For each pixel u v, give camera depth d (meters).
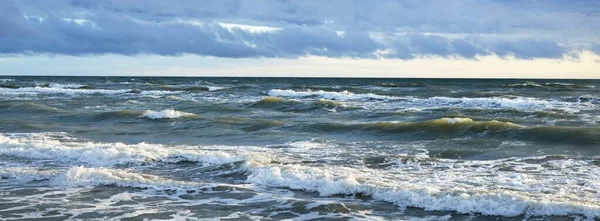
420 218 7.79
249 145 15.34
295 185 9.74
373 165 11.86
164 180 10.19
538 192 9.04
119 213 8.09
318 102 28.06
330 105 27.59
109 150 12.87
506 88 47.00
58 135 17.59
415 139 16.45
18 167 11.55
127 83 65.62
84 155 12.66
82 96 37.41
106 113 23.27
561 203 7.78
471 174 10.73
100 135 17.73
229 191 9.44
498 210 7.91
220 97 36.62
